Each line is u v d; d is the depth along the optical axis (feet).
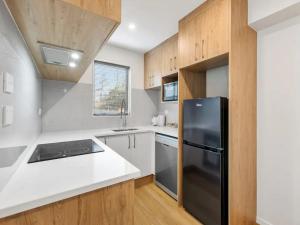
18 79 3.42
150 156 9.35
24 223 2.11
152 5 6.02
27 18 2.85
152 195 7.93
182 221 6.11
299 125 4.85
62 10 2.61
